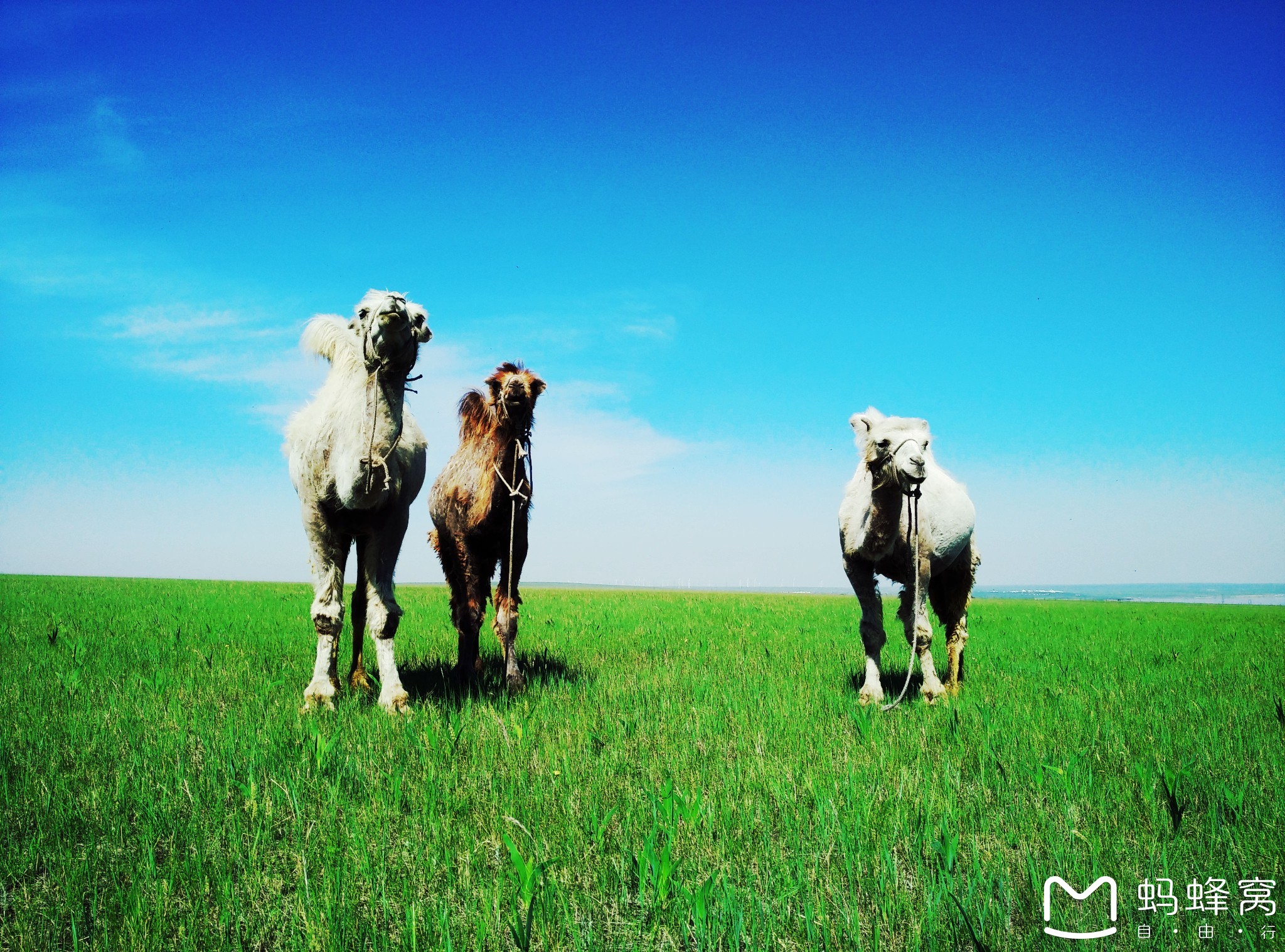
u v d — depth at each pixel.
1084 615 26.58
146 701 7.05
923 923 3.39
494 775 5.21
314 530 7.39
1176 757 5.82
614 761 5.50
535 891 3.44
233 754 5.12
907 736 6.31
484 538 8.70
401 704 7.09
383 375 6.92
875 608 8.36
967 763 5.65
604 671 9.67
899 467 7.18
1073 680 9.64
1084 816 4.64
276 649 10.82
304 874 3.70
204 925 3.41
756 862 4.02
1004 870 3.87
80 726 6.10
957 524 8.70
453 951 3.17
